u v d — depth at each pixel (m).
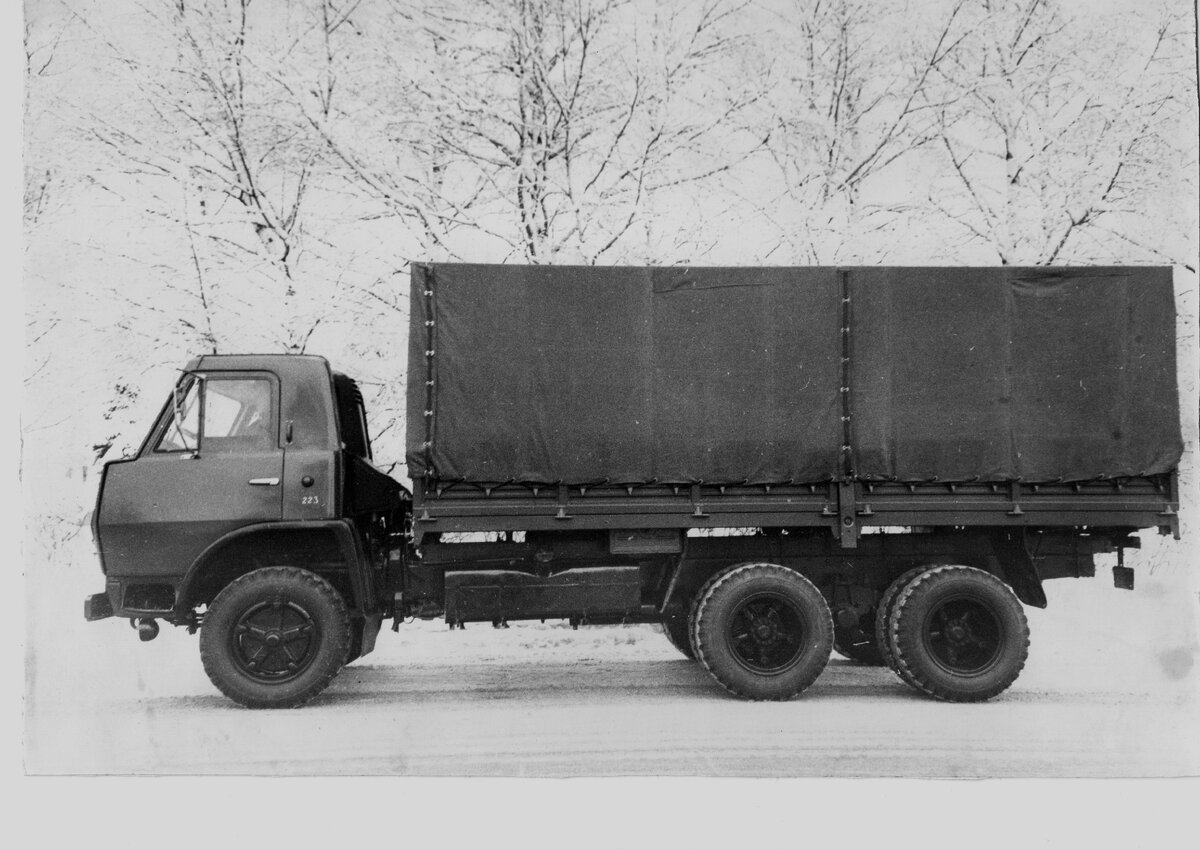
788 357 6.74
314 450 6.68
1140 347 6.94
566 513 6.56
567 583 6.73
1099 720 6.55
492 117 11.09
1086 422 6.87
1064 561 7.26
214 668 6.39
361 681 7.79
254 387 6.77
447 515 6.49
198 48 11.00
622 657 9.08
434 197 11.21
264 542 6.80
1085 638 9.28
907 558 7.22
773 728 6.19
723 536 7.12
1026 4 11.48
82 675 8.26
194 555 6.52
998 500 6.84
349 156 10.98
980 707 6.69
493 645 9.80
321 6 11.16
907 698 6.97
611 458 6.59
